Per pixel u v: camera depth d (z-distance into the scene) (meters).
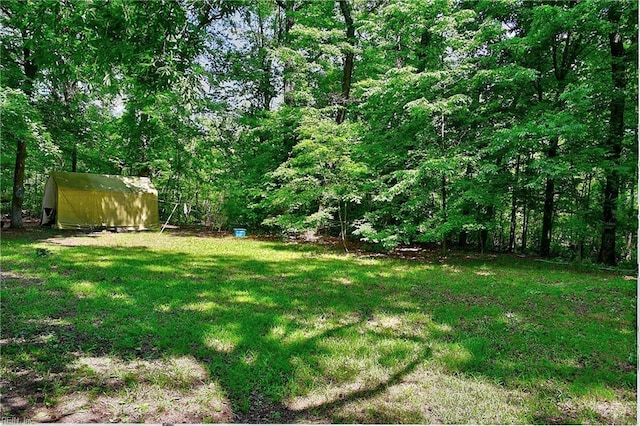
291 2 16.09
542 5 9.68
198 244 12.66
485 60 10.46
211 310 5.20
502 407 2.95
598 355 3.97
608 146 9.90
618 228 10.98
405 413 2.85
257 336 4.26
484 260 10.95
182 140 17.72
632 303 6.04
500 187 11.16
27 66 13.18
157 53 4.29
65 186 15.27
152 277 7.16
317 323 4.82
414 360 3.74
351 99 13.94
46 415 2.72
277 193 13.23
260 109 17.73
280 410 2.90
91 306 5.19
